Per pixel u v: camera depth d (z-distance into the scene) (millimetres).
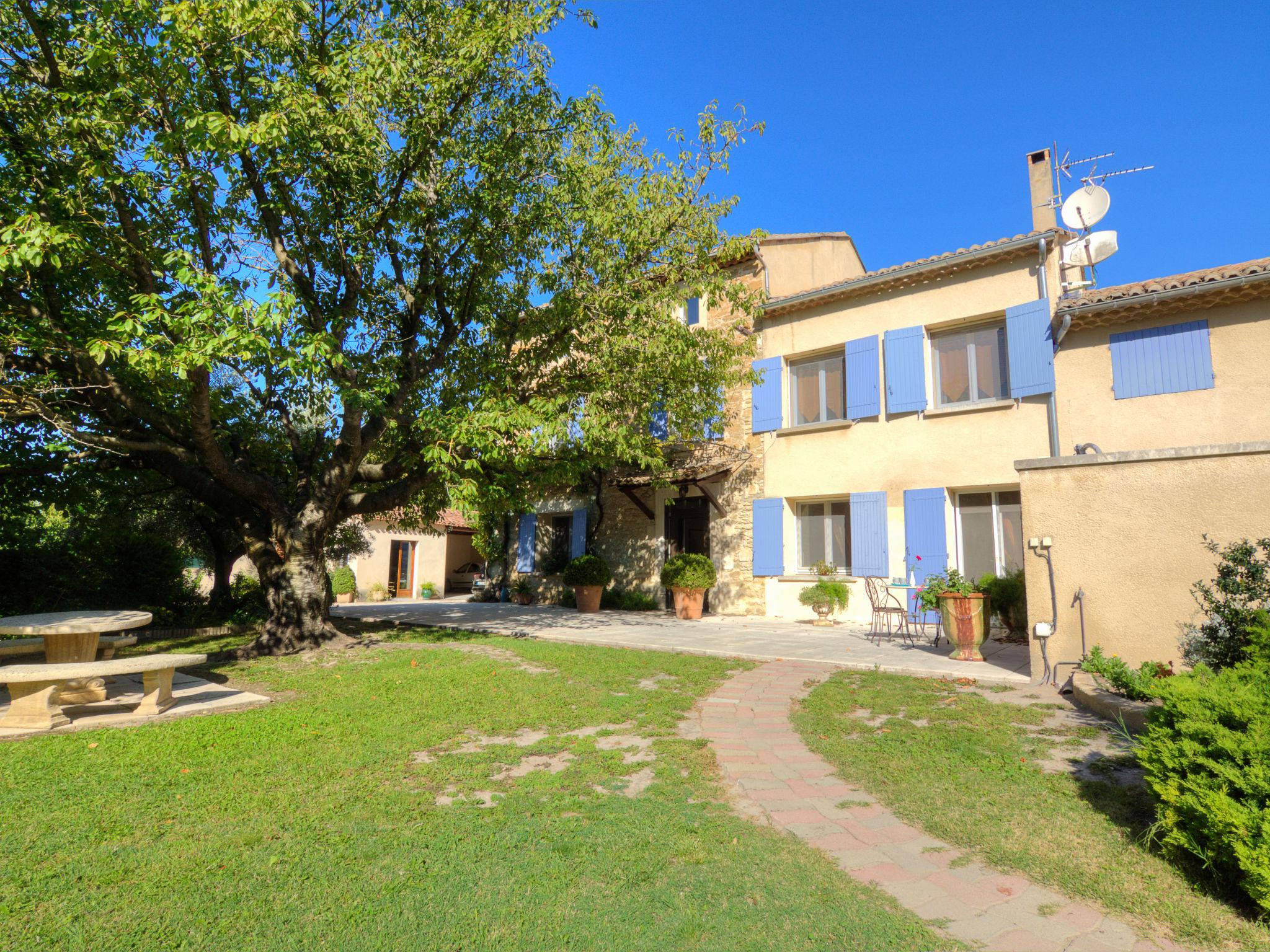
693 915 2682
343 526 16391
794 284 16078
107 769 4227
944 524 12086
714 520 15562
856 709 6059
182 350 6570
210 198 8195
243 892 2781
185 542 15977
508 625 12742
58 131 7348
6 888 2748
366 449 9836
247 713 5746
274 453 13117
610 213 11055
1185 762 3156
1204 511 5891
